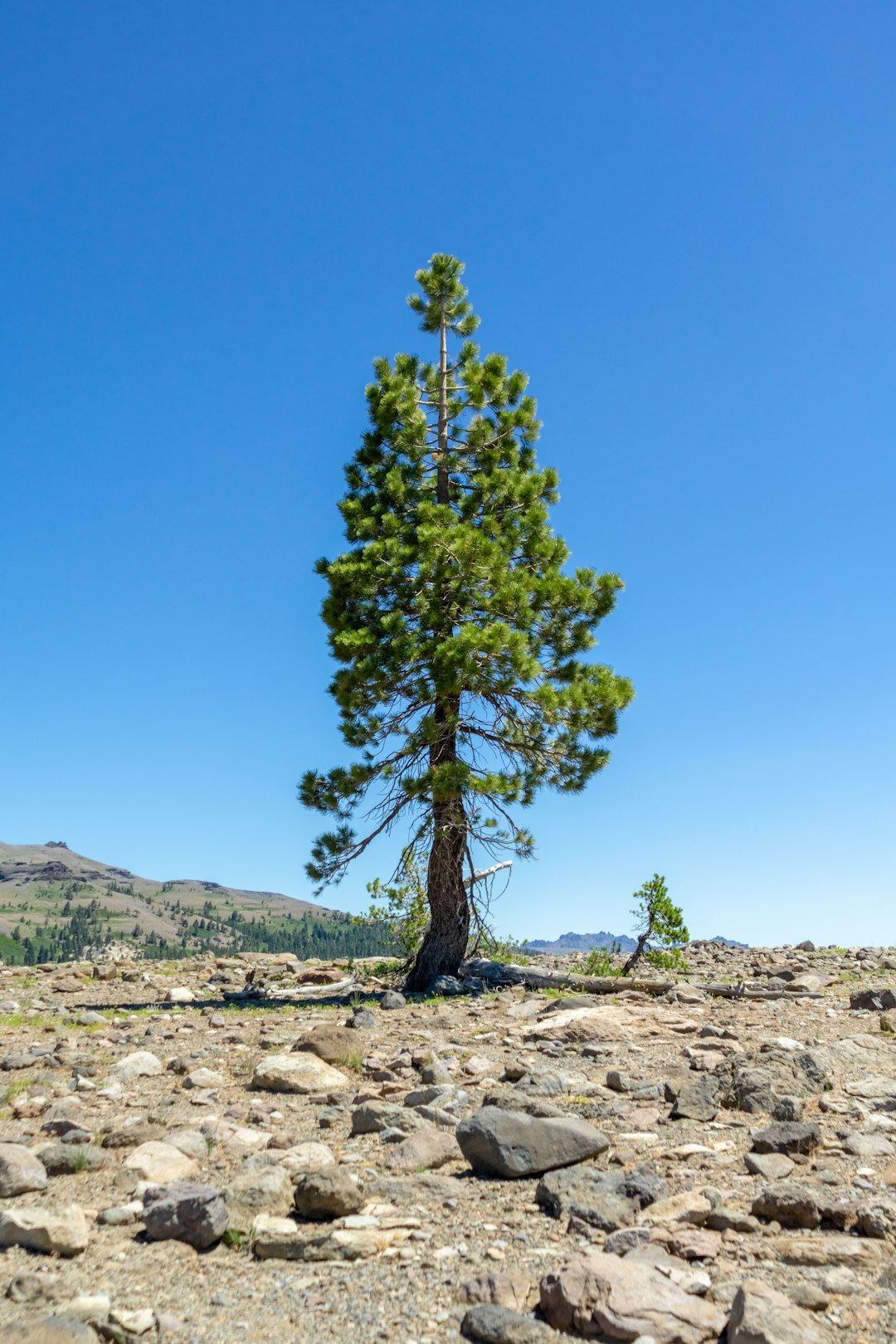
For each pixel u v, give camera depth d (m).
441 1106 8.57
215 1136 7.77
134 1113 8.75
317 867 20.84
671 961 22.31
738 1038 11.42
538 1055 10.90
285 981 22.69
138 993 20.70
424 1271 5.30
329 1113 8.49
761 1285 4.65
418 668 20.34
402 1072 10.23
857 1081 9.29
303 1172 6.84
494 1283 5.03
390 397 22.52
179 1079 10.24
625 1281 4.79
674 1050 10.98
